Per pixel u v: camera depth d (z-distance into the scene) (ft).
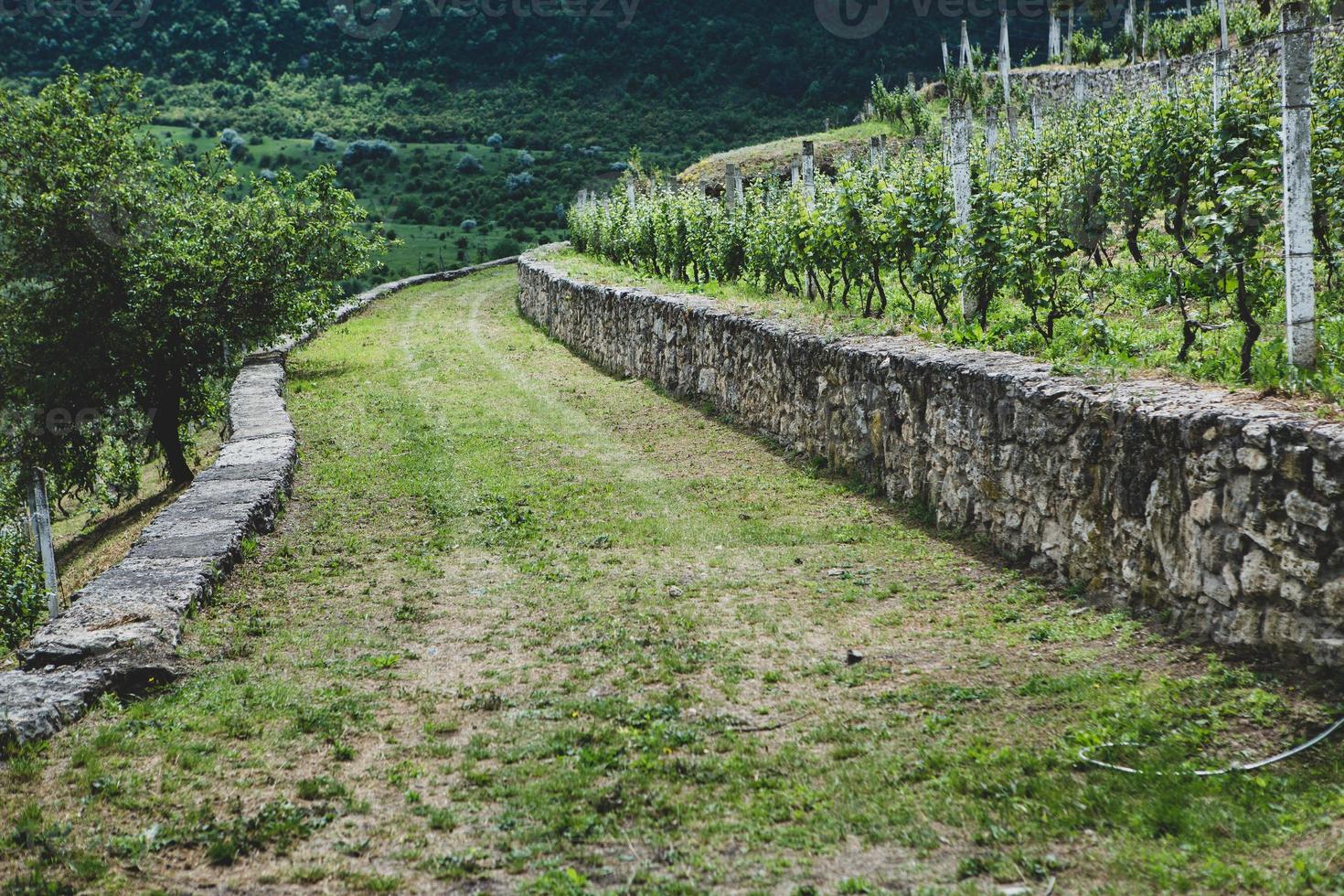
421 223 208.95
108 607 23.04
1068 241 31.81
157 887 13.57
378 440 44.83
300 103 291.99
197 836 14.76
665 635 22.82
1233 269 23.27
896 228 39.99
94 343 59.21
